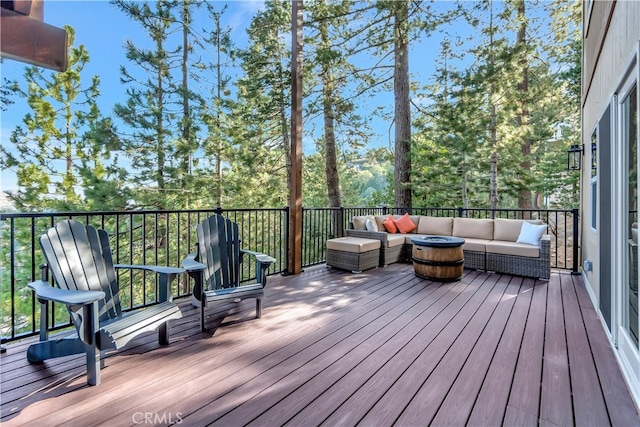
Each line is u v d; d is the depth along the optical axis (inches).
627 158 89.2
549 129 395.2
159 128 316.2
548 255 170.2
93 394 70.4
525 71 382.0
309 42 338.6
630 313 82.4
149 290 330.3
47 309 83.7
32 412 64.2
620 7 93.7
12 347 92.2
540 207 451.5
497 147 319.3
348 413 65.1
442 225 231.6
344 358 87.4
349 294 146.5
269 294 146.2
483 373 80.1
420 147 389.7
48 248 81.4
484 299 139.6
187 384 74.6
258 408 66.4
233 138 366.6
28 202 286.0
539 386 74.8
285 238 189.0
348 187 585.6
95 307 73.5
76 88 314.0
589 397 70.9
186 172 340.2
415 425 61.8
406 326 109.6
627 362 78.7
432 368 82.4
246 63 368.2
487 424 62.2
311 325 110.1
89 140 297.4
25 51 58.0
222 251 126.6
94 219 296.4
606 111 109.4
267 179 403.2
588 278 152.8
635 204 82.9
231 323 111.6
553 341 98.2
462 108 310.3
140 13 319.6
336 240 201.5
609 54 107.7
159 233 334.6
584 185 177.5
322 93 371.6
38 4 60.2
